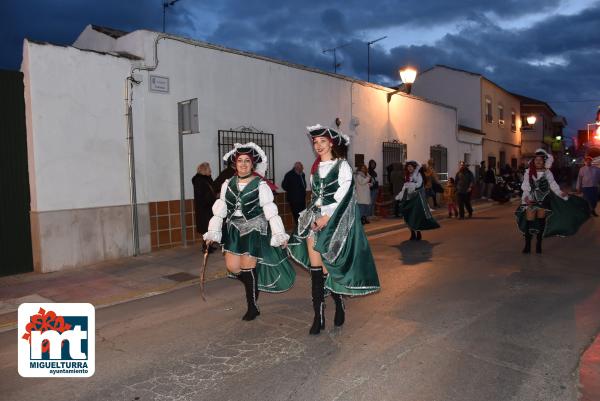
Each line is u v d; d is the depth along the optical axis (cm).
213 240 508
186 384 379
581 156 3306
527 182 834
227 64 1034
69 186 801
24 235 779
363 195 1266
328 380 378
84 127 816
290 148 1197
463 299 582
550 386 363
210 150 1004
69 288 685
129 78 863
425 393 355
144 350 450
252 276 520
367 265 477
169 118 930
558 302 565
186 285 693
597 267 739
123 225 867
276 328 496
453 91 2481
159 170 918
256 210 504
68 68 795
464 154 2170
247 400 351
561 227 827
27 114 770
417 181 1007
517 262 783
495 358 412
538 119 3591
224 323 517
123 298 634
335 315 496
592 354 416
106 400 359
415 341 452
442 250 904
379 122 1541
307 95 1248
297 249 505
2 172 757
